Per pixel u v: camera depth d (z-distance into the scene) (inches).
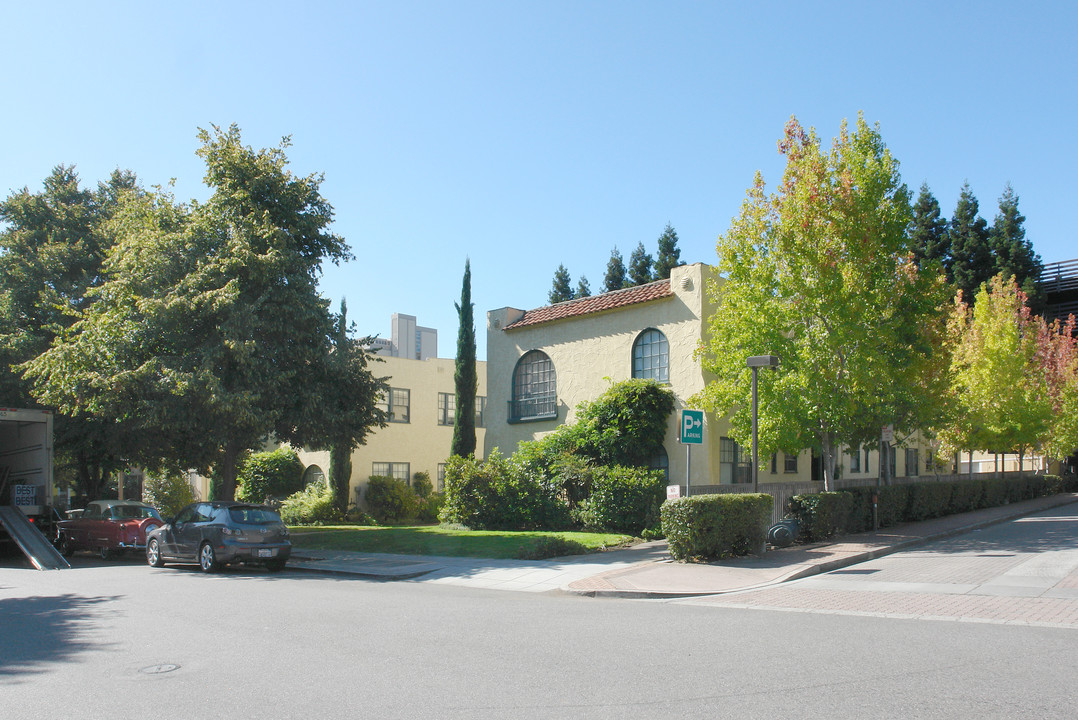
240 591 480.4
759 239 703.1
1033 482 1302.9
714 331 729.6
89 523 797.9
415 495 1321.4
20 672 269.1
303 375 767.7
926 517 858.8
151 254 730.8
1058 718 199.2
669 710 209.9
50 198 1016.2
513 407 1033.5
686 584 465.4
